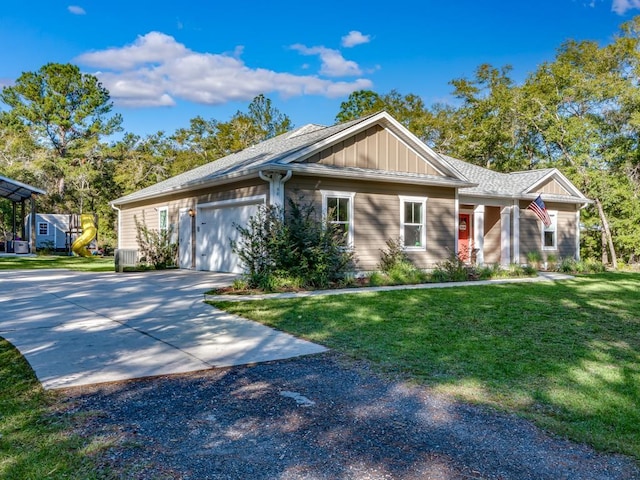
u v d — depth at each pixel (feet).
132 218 73.77
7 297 32.68
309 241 38.09
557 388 14.53
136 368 16.22
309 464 9.67
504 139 102.83
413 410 12.73
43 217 115.03
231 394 13.84
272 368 16.51
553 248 66.64
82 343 19.71
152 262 60.13
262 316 25.64
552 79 87.66
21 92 131.03
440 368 16.56
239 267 47.34
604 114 80.48
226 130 149.59
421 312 26.94
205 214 53.83
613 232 77.56
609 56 87.10
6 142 126.62
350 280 40.27
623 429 11.64
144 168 126.21
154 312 26.96
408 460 9.91
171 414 12.25
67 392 13.75
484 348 19.20
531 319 25.23
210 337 21.04
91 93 135.85
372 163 46.93
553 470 9.65
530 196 62.03
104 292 35.14
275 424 11.69
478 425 11.79
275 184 40.86
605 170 76.23
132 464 9.50
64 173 124.36
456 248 53.36
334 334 21.62
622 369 16.51
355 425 11.69
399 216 48.73
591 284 43.27
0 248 94.43
